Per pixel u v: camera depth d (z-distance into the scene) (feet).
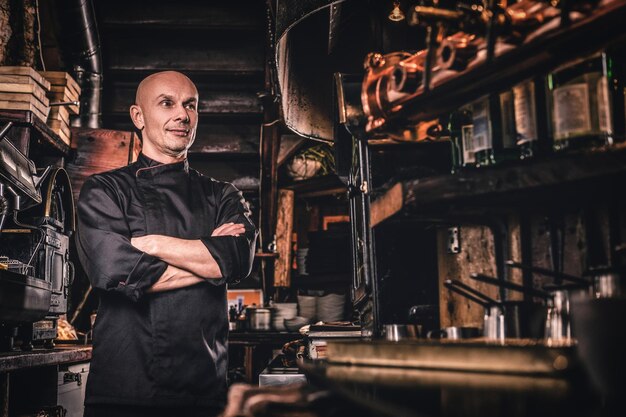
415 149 6.84
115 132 16.12
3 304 8.23
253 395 4.12
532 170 4.07
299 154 20.16
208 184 9.66
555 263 5.07
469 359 3.67
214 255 8.68
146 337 8.59
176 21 18.34
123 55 18.61
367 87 5.57
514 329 4.39
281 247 20.13
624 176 3.78
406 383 3.53
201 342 8.73
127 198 9.05
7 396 8.57
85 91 17.60
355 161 7.64
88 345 13.53
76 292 16.92
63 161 15.66
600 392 3.09
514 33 4.07
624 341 2.96
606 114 4.15
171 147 9.30
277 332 17.79
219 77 19.13
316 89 8.86
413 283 6.71
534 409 3.10
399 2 7.64
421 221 5.70
